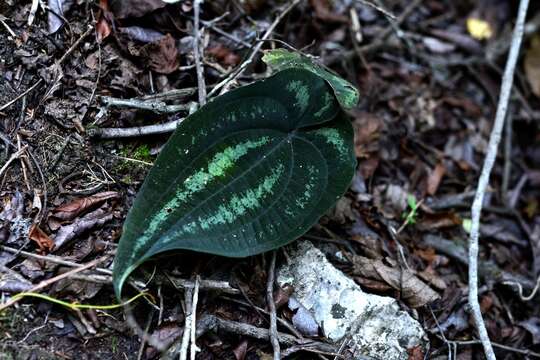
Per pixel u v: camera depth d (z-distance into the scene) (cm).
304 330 53
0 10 55
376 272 56
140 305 52
